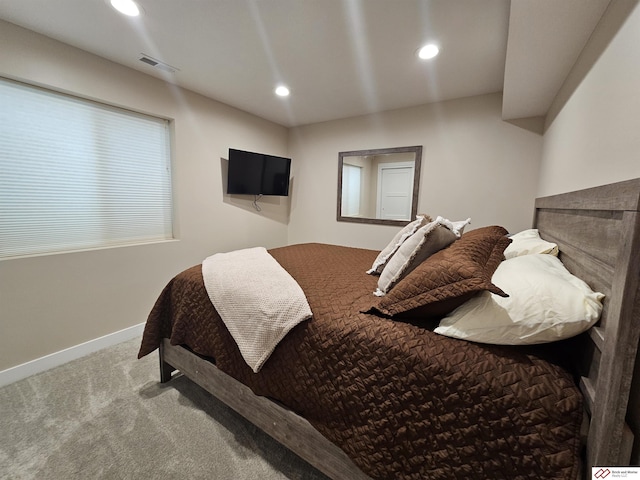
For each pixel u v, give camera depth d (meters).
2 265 1.84
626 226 0.65
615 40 1.02
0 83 1.82
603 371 0.69
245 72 2.41
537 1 1.13
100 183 2.35
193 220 2.99
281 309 1.27
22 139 1.93
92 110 2.25
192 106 2.86
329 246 3.05
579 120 1.44
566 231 1.39
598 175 1.15
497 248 1.35
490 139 2.76
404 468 0.93
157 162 2.73
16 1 1.56
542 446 0.74
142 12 1.65
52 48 1.93
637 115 0.82
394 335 1.02
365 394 1.01
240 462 1.33
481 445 0.81
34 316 1.99
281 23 1.74
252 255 2.01
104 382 1.90
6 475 1.24
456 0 1.50
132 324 2.56
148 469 1.28
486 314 0.91
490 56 2.06
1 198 1.87
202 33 1.86
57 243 2.15
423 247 1.34
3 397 1.74
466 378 0.85
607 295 0.78
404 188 3.26
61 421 1.55
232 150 3.20
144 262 2.61
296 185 4.15
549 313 0.82
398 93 2.78
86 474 1.25
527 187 2.63
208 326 1.53
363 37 1.87
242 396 1.41
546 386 0.78
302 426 1.18
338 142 3.70
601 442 0.68
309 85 2.65
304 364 1.17
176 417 1.59
